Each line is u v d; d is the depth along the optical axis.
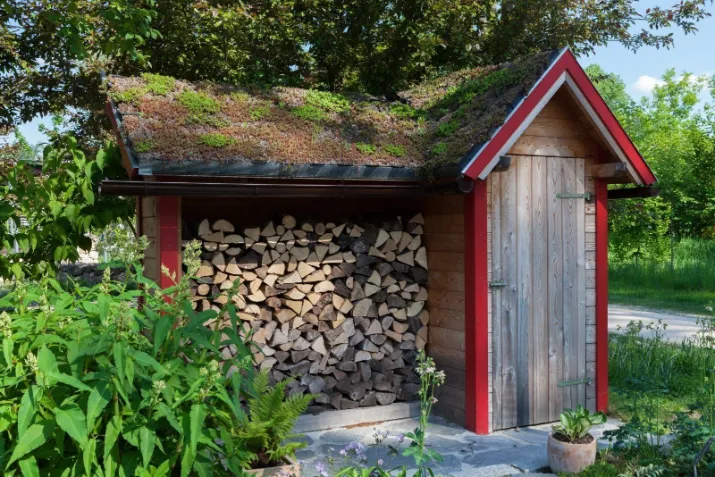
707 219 23.78
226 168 5.41
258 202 6.61
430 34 11.56
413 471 5.06
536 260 6.25
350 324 6.40
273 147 5.77
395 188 6.00
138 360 3.11
